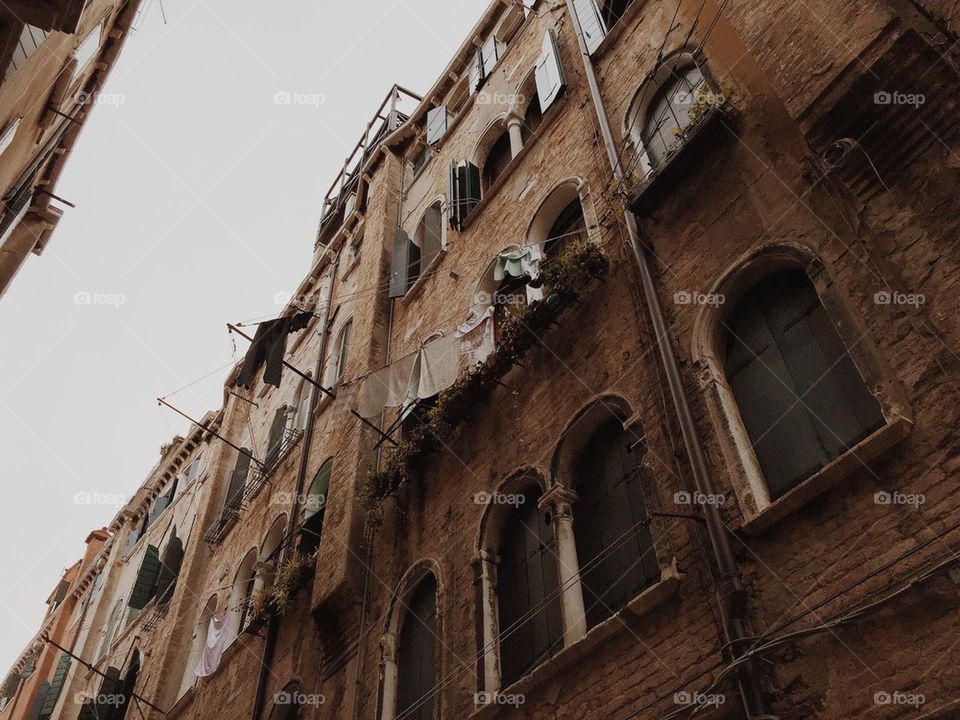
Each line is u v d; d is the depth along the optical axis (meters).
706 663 6.77
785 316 8.06
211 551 22.34
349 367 17.69
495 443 11.37
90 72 17.25
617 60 13.50
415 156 22.45
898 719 5.30
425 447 12.62
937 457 5.96
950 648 5.27
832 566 6.25
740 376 8.25
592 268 10.61
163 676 19.69
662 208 10.20
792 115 8.02
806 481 6.60
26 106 12.47
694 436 7.93
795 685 6.01
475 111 18.94
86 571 36.22
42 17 8.88
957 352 6.14
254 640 15.98
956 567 5.46
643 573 8.21
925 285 6.57
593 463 9.69
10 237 17.30
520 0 19.38
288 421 22.05
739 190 9.13
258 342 18.06
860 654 5.73
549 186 13.62
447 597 10.65
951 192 6.64
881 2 7.59
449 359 13.09
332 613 12.76
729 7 9.95
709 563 7.25
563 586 8.88
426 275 16.89
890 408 6.42
